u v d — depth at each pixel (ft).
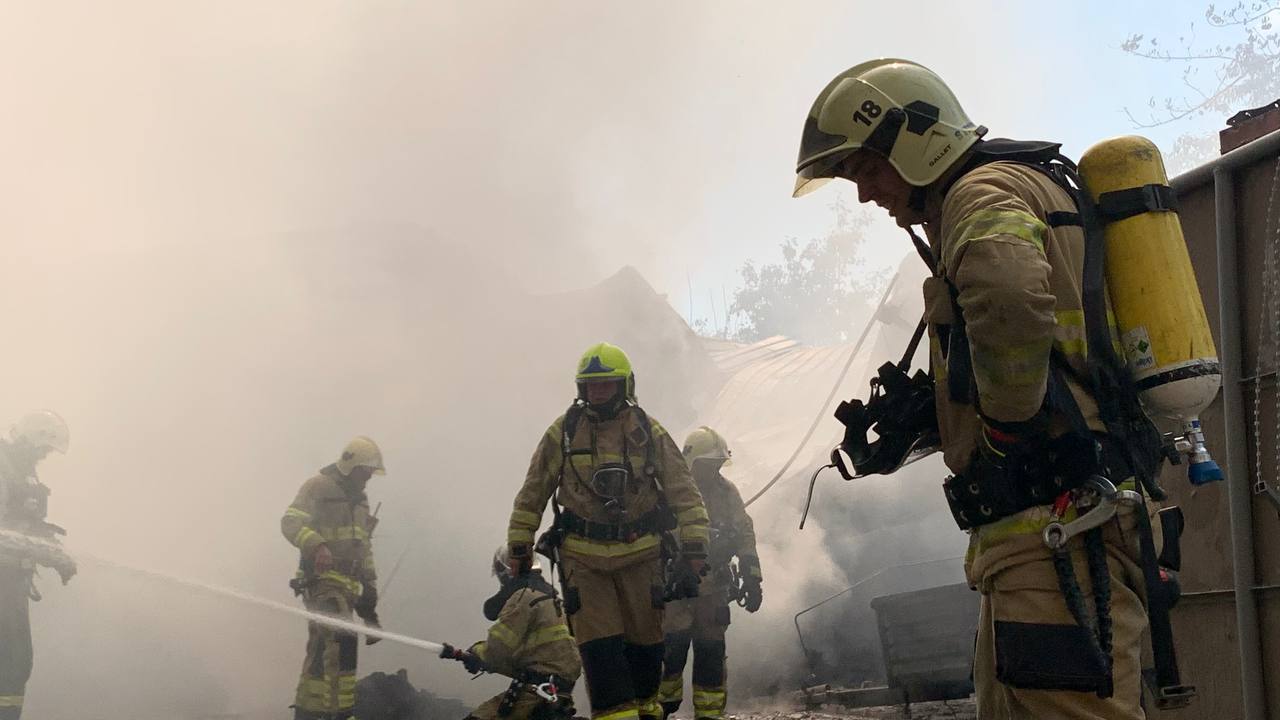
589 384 16.02
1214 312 11.37
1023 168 6.59
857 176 7.29
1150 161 6.70
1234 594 10.95
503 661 16.85
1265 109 11.60
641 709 15.87
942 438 6.73
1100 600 6.00
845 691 26.78
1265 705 10.25
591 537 15.52
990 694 6.65
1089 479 6.06
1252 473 10.62
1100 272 6.47
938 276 6.72
